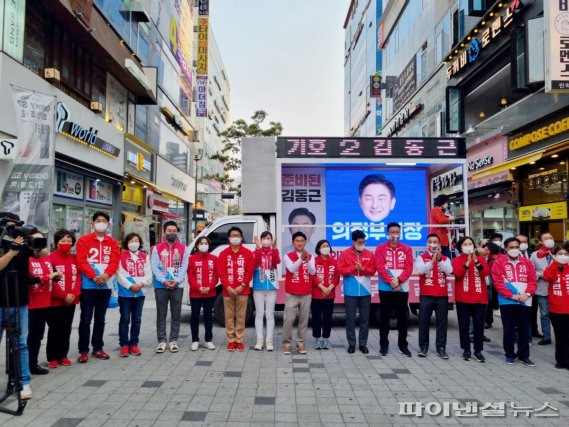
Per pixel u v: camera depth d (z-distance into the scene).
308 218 8.56
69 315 5.57
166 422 3.79
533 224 13.06
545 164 12.43
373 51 40.84
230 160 23.22
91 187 14.93
